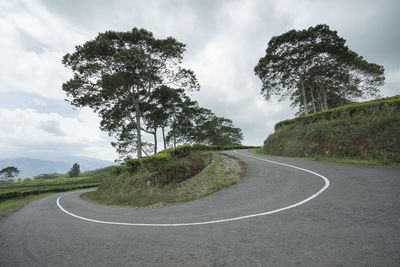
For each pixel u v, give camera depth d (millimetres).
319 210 3715
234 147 40688
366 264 1972
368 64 23266
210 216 4285
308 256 2213
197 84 22312
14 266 2627
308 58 21109
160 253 2674
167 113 26797
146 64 19125
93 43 16562
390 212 3252
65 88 17297
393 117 9125
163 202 7246
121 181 13555
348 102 28594
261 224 3367
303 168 8703
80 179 61125
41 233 4309
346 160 9633
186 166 10891
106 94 19156
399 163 7727
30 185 50594
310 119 15719
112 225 4516
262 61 23703
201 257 2439
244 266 2133
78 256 2822
